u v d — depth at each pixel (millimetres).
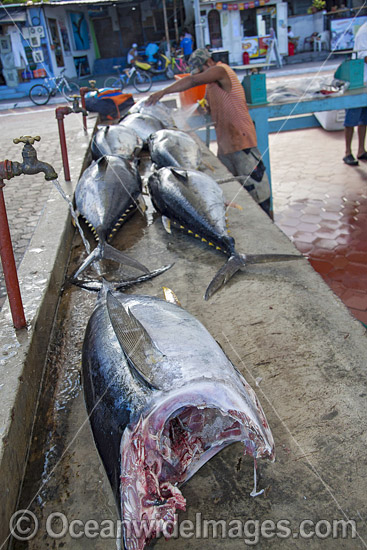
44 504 1631
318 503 1500
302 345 2195
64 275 3139
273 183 8336
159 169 4105
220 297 2664
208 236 3221
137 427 1427
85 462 1766
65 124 7770
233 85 5266
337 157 9383
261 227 3488
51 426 1952
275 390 1946
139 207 3990
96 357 1777
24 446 1803
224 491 1577
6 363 2012
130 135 5375
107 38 25188
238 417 1443
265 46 23094
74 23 22344
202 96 7016
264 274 2867
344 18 21516
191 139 4680
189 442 1596
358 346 2152
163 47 23172
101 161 3779
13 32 18594
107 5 22219
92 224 3480
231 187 4348
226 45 23422
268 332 2312
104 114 8203
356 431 1721
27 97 19562
